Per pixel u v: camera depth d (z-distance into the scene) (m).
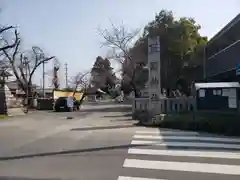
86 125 17.91
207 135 12.98
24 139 12.04
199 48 41.38
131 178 6.52
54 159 8.35
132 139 11.66
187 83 41.59
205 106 24.25
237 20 28.77
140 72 43.34
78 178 6.54
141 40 42.34
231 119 16.06
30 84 52.88
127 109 44.06
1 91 31.47
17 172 7.05
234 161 8.01
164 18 40.66
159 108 20.22
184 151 9.27
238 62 27.55
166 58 40.38
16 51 49.50
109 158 8.37
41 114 33.66
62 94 59.50
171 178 6.54
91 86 81.94
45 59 54.50
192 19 41.88
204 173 6.91
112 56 45.50
